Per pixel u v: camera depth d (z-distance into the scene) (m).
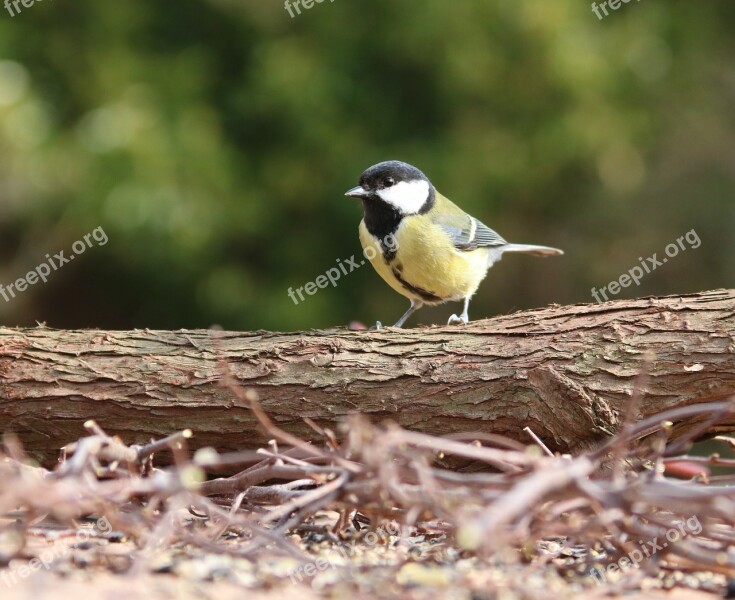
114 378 7.93
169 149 17.86
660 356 7.52
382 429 7.70
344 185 18.78
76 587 5.21
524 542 5.72
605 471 7.17
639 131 19.61
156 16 19.45
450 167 18.80
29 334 8.23
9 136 17.59
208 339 8.20
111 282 20.25
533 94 19.25
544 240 20.86
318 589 5.26
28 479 5.62
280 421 7.87
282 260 19.25
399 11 18.80
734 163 21.27
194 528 6.81
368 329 8.36
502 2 18.33
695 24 20.55
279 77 18.52
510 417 7.69
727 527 6.41
